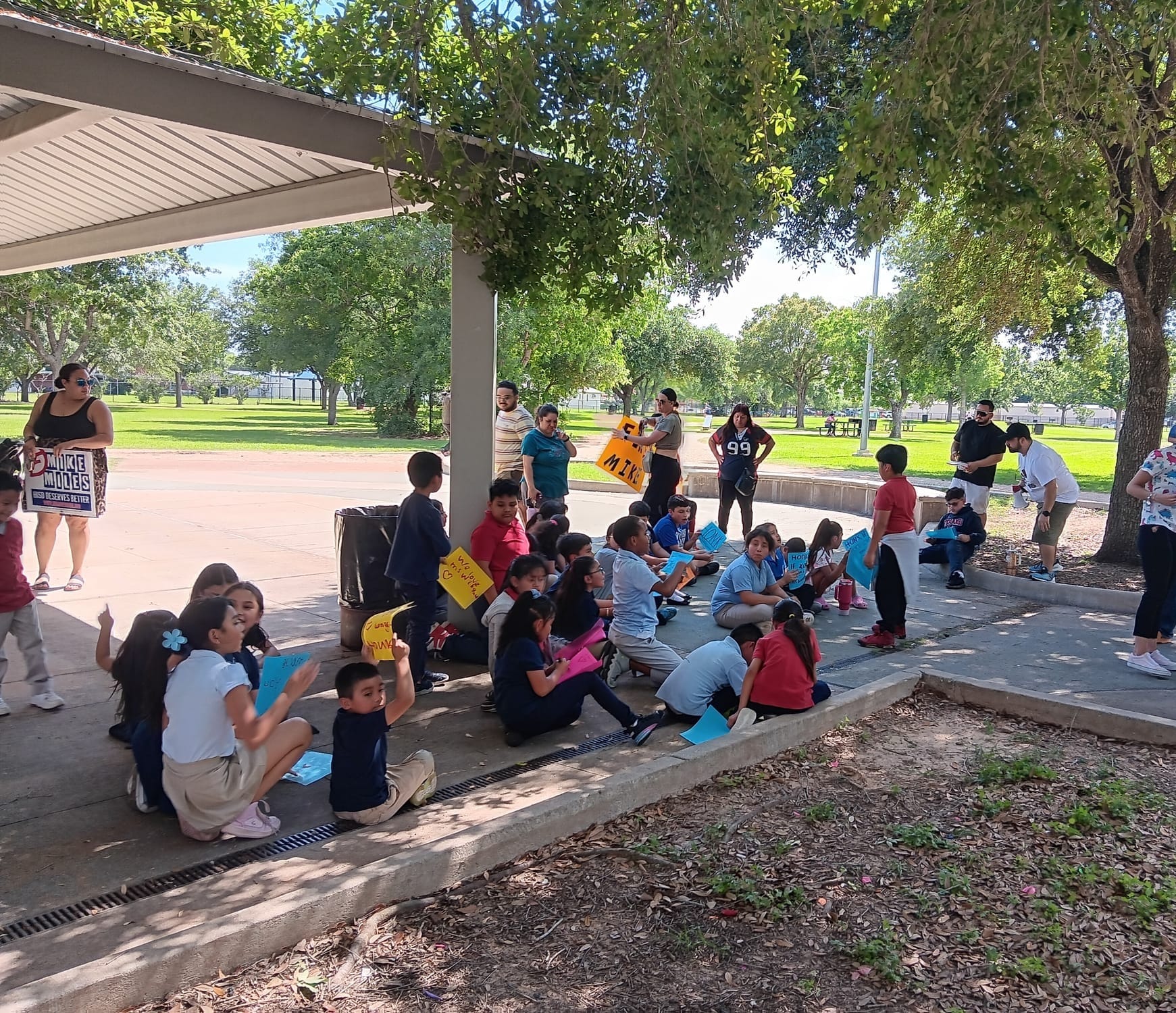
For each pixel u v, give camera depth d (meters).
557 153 5.85
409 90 5.48
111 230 8.76
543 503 7.87
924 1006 2.75
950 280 13.00
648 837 3.82
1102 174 5.62
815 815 4.00
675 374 56.34
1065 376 71.31
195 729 3.58
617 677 6.03
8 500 4.88
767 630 7.27
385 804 3.91
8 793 4.15
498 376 29.25
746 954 3.02
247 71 6.09
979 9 5.17
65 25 4.70
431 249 34.59
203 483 17.03
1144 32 5.93
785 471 21.94
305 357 39.56
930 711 5.61
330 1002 2.73
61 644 6.50
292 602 7.94
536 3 5.66
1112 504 10.45
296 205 6.83
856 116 5.72
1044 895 3.35
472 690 5.83
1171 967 2.93
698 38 5.77
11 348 39.78
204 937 2.82
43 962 2.83
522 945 3.05
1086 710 5.24
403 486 17.56
